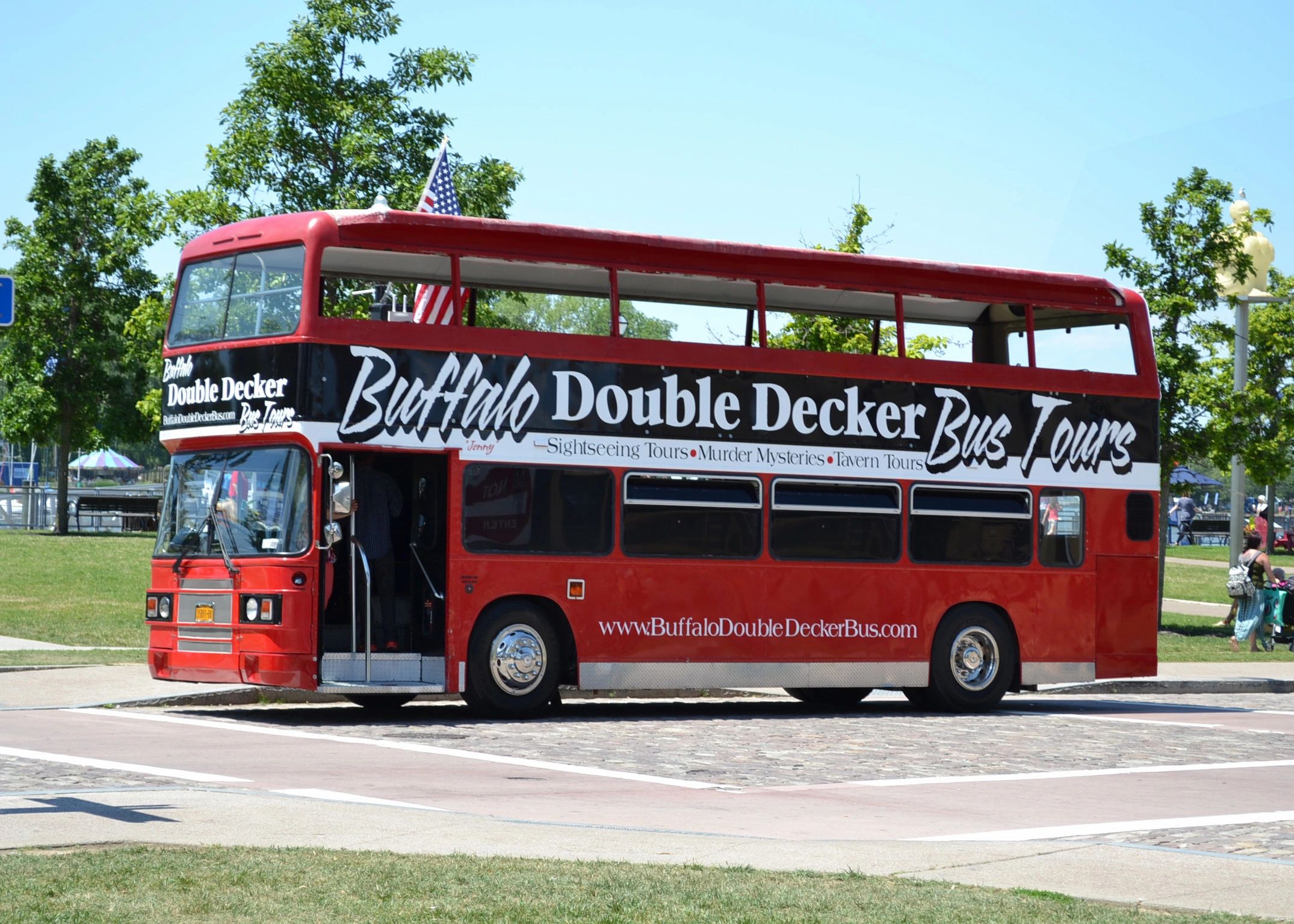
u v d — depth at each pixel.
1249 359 51.78
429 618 17.53
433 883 7.89
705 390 18.77
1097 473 21.03
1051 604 20.59
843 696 21.38
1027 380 20.69
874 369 19.75
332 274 18.33
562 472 17.95
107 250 63.34
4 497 76.75
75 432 63.47
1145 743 17.14
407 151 30.16
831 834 10.58
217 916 7.02
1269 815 11.92
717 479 18.70
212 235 17.95
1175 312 35.25
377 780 12.41
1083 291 21.23
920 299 20.47
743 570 18.78
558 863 8.68
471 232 17.75
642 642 18.20
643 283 19.02
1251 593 31.78
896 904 7.85
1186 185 35.84
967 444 20.20
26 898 7.19
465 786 12.30
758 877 8.48
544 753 14.68
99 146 64.19
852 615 19.36
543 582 17.77
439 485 17.58
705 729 17.19
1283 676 26.89
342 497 16.47
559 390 18.00
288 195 29.42
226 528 17.22
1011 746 16.41
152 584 17.83
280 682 16.58
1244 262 35.19
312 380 16.86
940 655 19.91
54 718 16.55
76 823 9.62
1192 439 35.53
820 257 19.53
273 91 29.44
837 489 19.42
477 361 17.62
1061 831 10.95
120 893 7.39
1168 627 36.72
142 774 12.23
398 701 20.00
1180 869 9.35
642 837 9.90
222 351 17.48
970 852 9.76
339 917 7.07
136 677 20.11
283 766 13.12
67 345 62.94
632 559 18.20
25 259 62.69
